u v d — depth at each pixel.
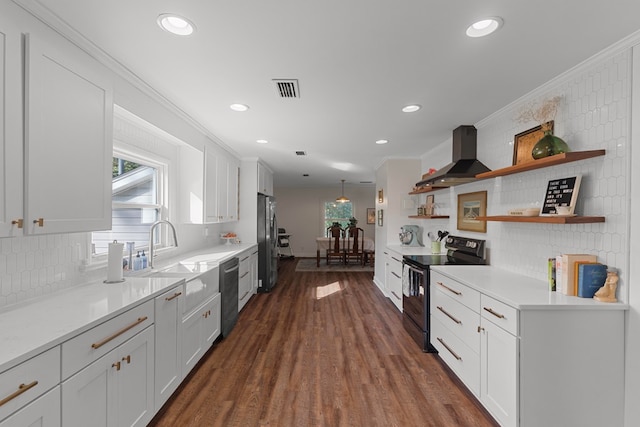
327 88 2.37
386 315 4.04
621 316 1.71
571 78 2.08
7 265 1.60
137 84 2.24
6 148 1.26
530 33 1.65
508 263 2.72
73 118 1.57
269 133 3.64
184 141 3.09
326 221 10.02
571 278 1.88
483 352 2.04
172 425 1.93
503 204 2.81
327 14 1.51
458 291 2.40
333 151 4.63
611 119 1.80
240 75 2.16
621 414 1.73
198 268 3.06
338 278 6.43
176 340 2.19
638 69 1.65
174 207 3.49
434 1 1.41
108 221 1.83
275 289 5.48
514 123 2.68
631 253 1.68
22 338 1.18
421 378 2.50
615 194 1.77
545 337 1.70
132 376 1.67
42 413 1.13
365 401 2.20
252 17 1.53
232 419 2.00
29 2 1.37
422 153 4.77
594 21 1.54
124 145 2.59
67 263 1.99
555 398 1.71
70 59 1.55
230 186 4.55
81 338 1.31
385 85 2.32
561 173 2.15
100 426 1.43
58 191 1.48
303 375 2.54
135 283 2.13
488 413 2.06
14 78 1.30
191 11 1.48
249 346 3.09
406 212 5.06
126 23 1.57
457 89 2.38
